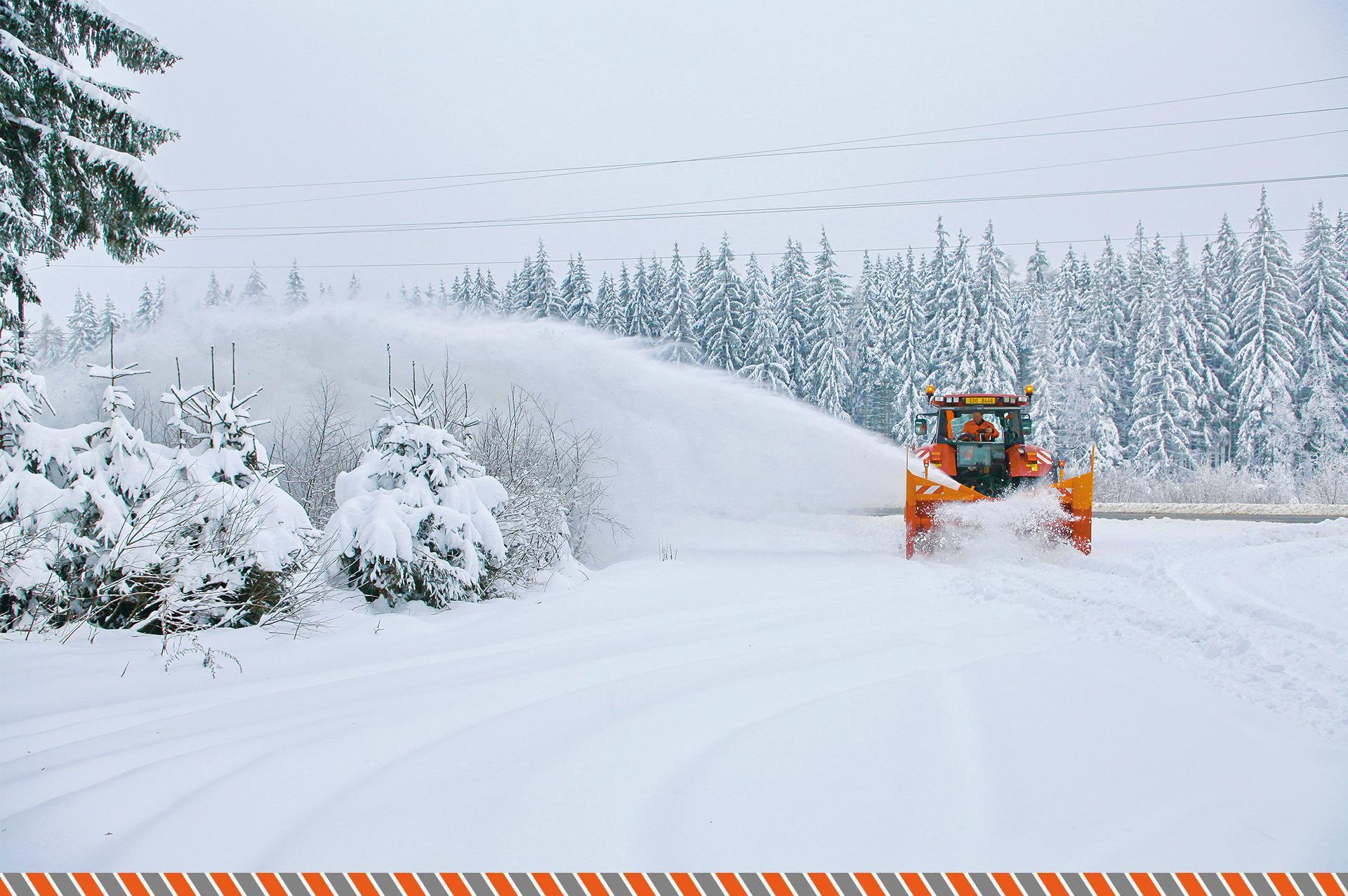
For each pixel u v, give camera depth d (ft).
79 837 8.36
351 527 21.59
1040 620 18.78
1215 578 23.54
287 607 19.26
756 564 30.73
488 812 8.80
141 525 17.49
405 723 11.97
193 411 19.98
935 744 10.62
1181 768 9.80
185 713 12.75
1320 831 8.25
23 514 16.96
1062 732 11.03
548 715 12.19
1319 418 109.29
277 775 9.92
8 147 28.25
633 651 16.47
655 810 8.80
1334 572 24.67
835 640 16.99
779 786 9.36
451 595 22.08
